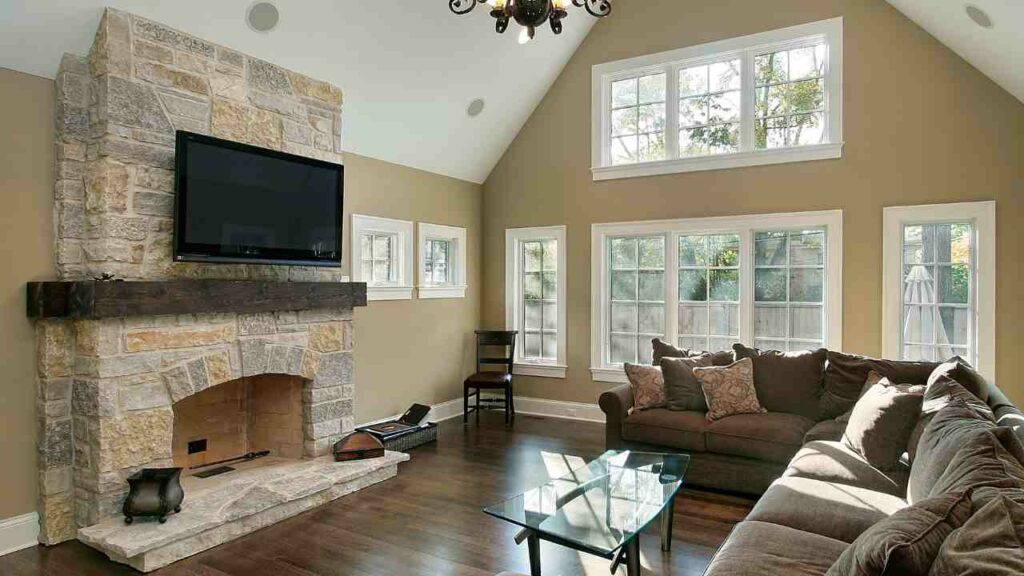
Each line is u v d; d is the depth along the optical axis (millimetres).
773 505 2412
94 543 2910
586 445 5035
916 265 4652
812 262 5023
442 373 6086
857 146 4785
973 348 4457
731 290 5363
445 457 4699
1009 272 4305
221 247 3486
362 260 5242
